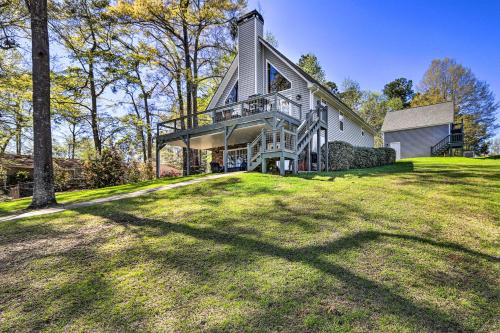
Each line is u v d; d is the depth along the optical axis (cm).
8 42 1241
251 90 1381
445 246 329
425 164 1296
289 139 1082
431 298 235
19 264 321
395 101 4388
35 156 674
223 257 315
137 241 373
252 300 237
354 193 582
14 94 1464
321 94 1386
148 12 1638
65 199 784
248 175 849
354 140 1969
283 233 377
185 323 212
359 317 212
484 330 200
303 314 217
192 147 1662
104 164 1554
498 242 337
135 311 229
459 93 3812
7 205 780
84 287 268
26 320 224
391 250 321
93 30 1695
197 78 1873
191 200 581
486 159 1527
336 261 298
